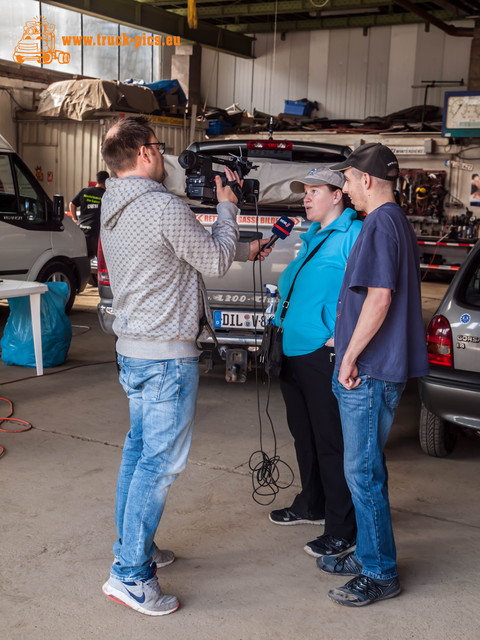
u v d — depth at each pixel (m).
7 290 5.45
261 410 5.21
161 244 2.43
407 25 19.14
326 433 3.00
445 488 3.89
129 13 15.55
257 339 4.83
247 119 17.31
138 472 2.60
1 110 13.60
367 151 2.60
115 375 6.05
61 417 4.89
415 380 6.33
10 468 3.96
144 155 2.53
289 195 4.73
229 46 19.38
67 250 8.48
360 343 2.49
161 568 2.97
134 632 2.52
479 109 12.01
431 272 13.10
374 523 2.70
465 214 12.88
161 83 14.72
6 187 7.67
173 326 2.50
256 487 3.81
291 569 2.99
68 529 3.27
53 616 2.60
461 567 3.03
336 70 20.30
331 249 3.02
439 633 2.55
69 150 13.62
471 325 3.82
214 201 2.85
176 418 2.56
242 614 2.65
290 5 17.97
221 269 2.51
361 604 2.70
